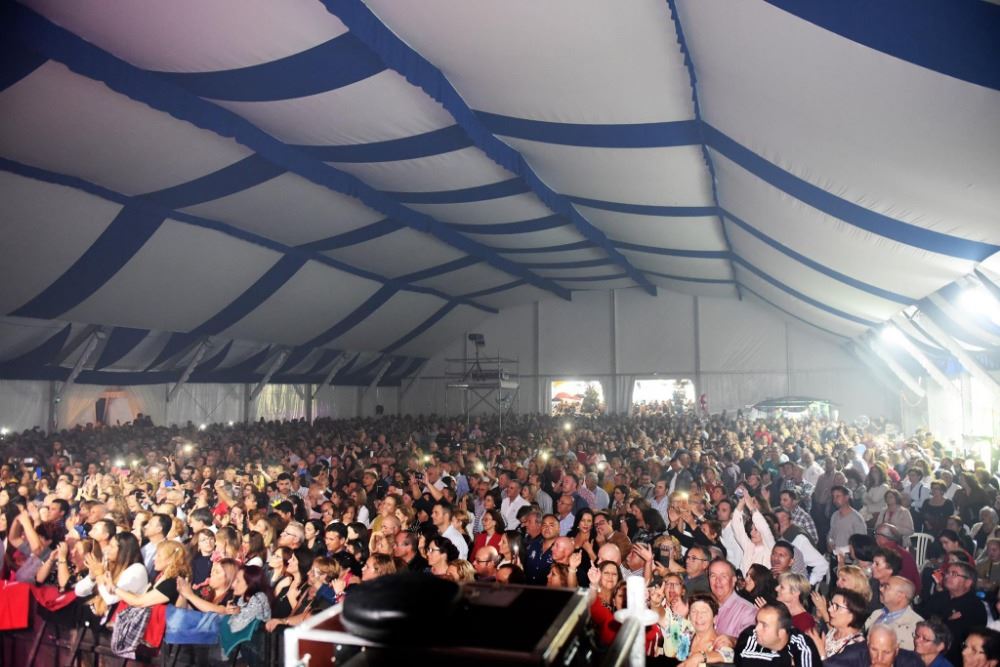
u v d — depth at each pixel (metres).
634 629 1.57
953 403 15.88
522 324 28.08
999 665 3.35
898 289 9.22
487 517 6.10
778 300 19.23
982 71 3.53
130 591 4.69
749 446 13.19
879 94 4.32
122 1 6.25
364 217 14.14
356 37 6.51
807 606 4.22
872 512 8.00
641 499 6.62
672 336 26.38
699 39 5.24
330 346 21.69
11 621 5.23
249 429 17.27
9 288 11.84
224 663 4.56
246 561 5.17
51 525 6.20
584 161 9.41
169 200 11.57
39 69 7.23
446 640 1.20
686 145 7.77
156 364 17.34
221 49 7.05
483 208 13.45
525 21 5.81
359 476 8.90
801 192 7.06
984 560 5.30
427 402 28.92
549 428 21.30
